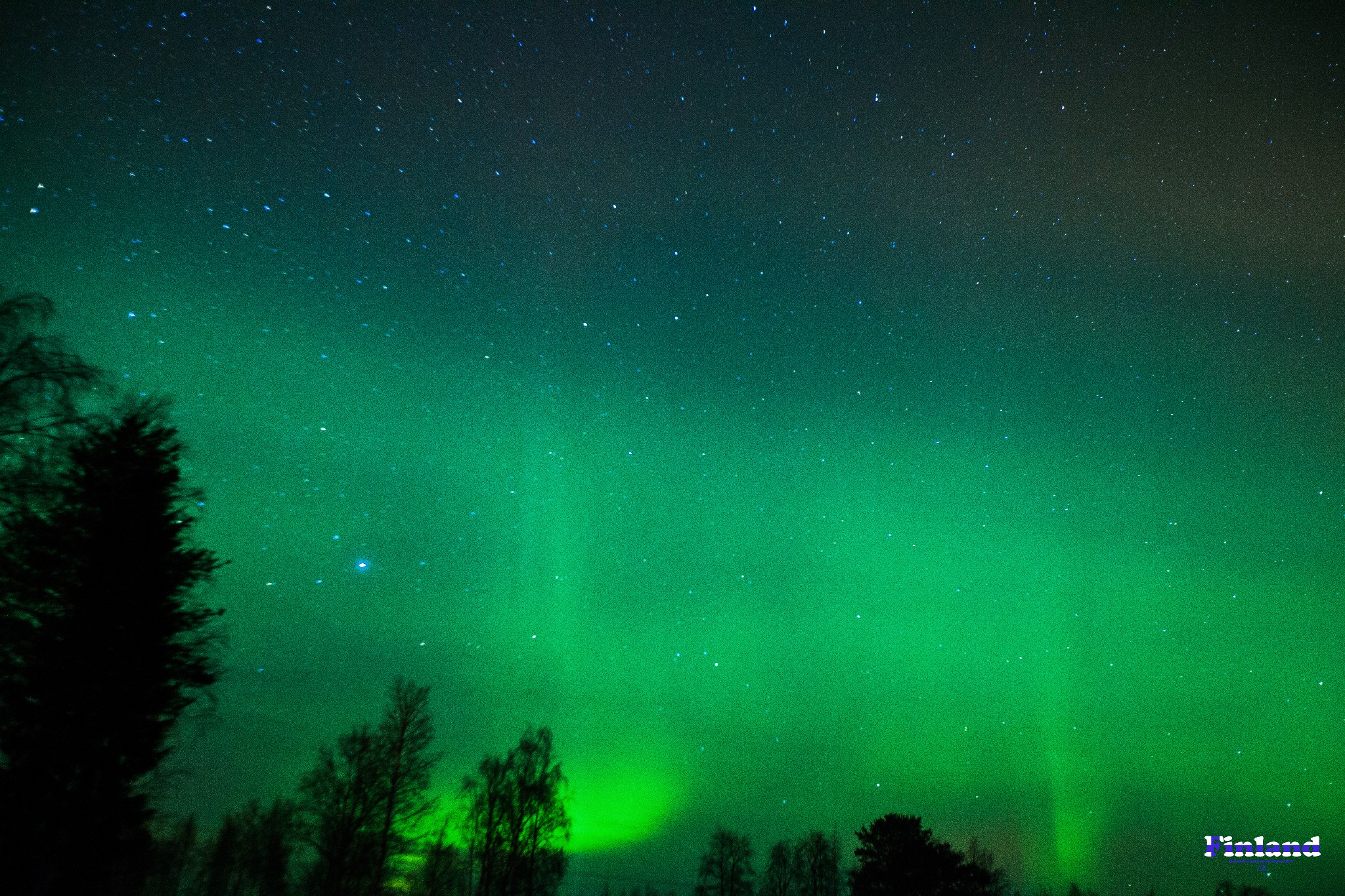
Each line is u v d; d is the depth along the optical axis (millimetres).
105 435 20031
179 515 23500
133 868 23609
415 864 35781
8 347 15469
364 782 30891
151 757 22172
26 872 20156
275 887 37094
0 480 15805
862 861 40750
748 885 50562
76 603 20500
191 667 22969
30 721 20406
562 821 36500
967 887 39219
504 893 34438
